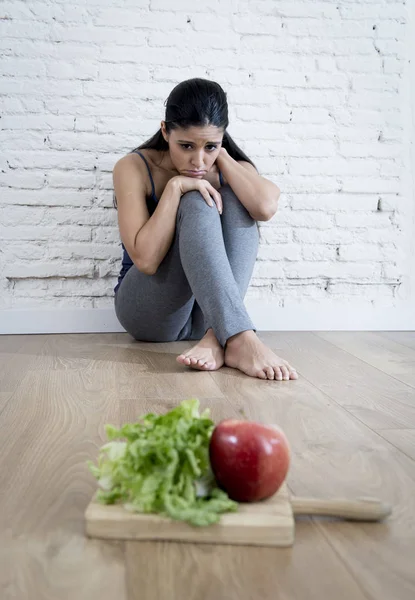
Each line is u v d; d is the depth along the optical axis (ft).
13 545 2.61
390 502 3.09
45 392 5.28
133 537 2.66
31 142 8.43
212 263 6.10
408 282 9.29
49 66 8.36
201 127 6.25
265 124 8.78
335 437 4.12
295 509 2.83
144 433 2.76
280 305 9.07
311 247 9.02
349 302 9.21
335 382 5.75
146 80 8.52
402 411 4.78
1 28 8.26
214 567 2.45
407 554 2.58
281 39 8.71
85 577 2.37
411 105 9.05
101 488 2.89
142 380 5.73
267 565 2.48
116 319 8.75
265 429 2.77
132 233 6.60
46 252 8.57
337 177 8.99
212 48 8.59
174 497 2.62
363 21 8.84
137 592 2.27
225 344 6.11
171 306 7.10
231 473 2.69
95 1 8.35
